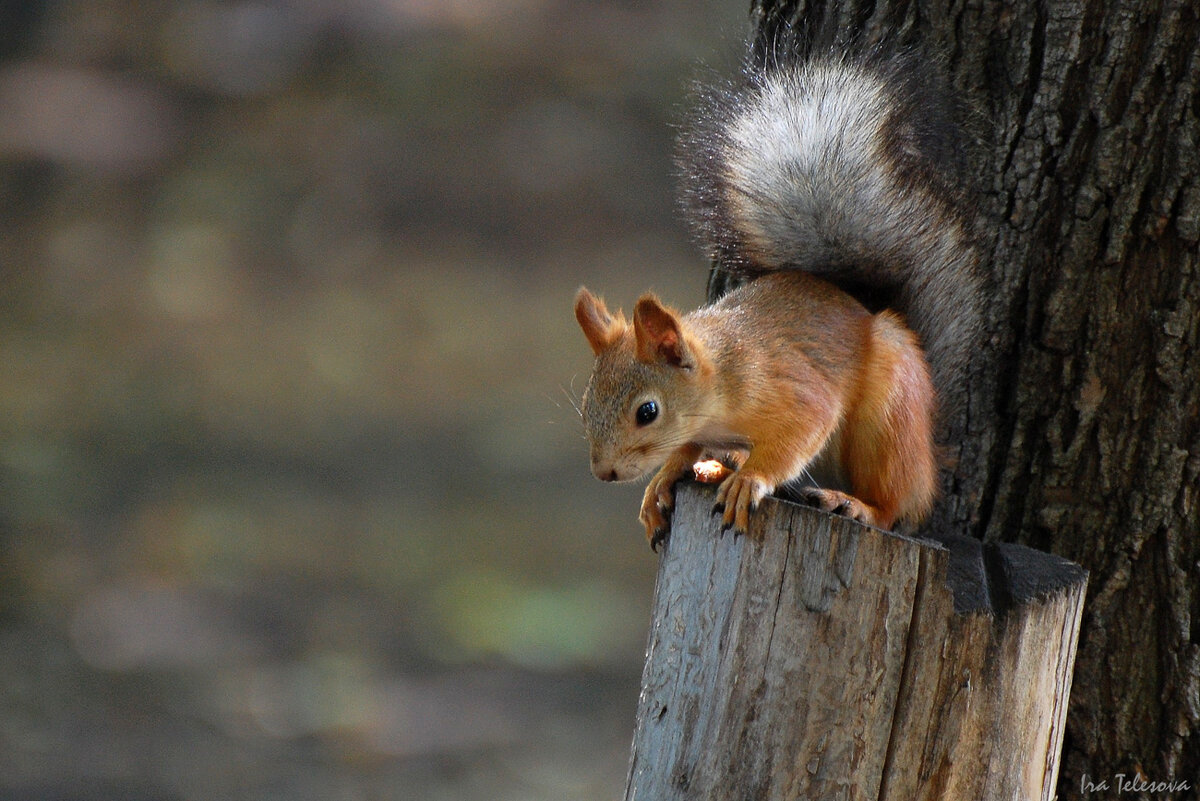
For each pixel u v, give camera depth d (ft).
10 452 57.88
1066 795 19.77
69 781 36.42
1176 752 19.26
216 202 84.17
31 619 45.47
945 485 19.89
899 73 19.71
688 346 18.65
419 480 58.59
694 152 20.97
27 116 84.64
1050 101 19.03
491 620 47.37
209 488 56.54
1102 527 19.30
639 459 18.75
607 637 46.78
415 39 93.04
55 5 89.71
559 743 40.19
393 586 49.62
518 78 91.86
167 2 92.63
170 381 67.87
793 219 20.27
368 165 86.12
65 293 76.74
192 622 45.96
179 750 38.27
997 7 19.42
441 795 36.86
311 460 59.77
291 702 41.68
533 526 54.70
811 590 15.23
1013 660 15.44
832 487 20.25
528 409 66.23
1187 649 19.10
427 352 72.13
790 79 20.40
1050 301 19.13
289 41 92.27
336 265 79.97
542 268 79.97
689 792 15.39
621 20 94.58
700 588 16.02
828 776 15.08
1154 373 18.85
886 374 18.94
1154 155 18.61
